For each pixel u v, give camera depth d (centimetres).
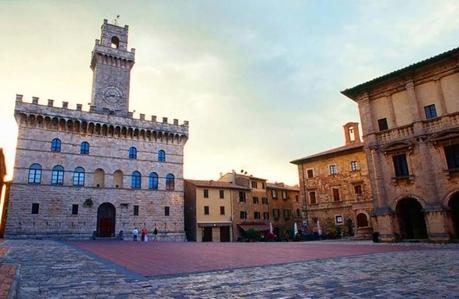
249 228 7056
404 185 3659
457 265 1496
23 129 5278
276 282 1158
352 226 5728
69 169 5512
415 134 3609
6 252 2319
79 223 5384
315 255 2244
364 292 945
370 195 5531
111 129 6044
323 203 6222
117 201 5816
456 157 3328
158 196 6241
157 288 1066
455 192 3250
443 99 3497
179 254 2431
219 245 3750
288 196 8575
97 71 6462
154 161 6388
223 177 8288
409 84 3741
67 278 1262
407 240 3503
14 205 4947
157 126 6519
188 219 6888
